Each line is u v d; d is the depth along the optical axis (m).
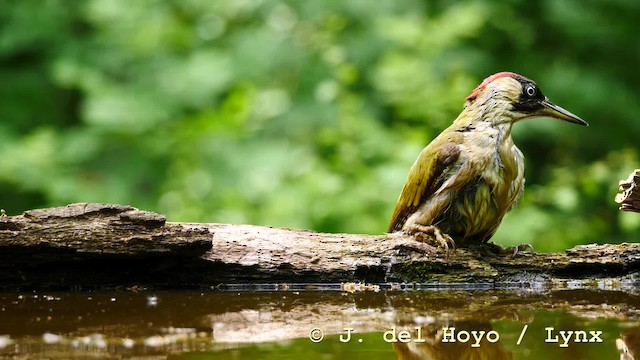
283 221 13.38
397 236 8.73
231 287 8.38
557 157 18.59
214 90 15.96
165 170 15.82
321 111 15.42
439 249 8.63
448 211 8.70
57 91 17.77
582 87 17.47
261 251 8.42
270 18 16.84
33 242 7.84
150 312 7.07
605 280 8.73
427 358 5.76
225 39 16.97
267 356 5.62
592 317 7.00
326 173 13.77
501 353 5.89
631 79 18.56
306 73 16.02
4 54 17.47
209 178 14.76
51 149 15.66
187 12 17.09
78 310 7.13
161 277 8.30
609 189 16.27
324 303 7.59
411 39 15.37
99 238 7.95
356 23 16.72
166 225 8.09
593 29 17.91
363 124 14.64
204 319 6.79
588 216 16.81
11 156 15.45
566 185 15.52
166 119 15.74
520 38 17.42
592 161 18.38
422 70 14.79
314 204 13.44
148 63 16.34
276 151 14.77
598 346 6.03
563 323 6.72
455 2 17.02
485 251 8.84
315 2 16.52
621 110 17.58
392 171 13.64
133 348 5.80
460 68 15.65
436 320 6.83
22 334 6.17
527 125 16.88
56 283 8.15
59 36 17.05
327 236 8.68
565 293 8.24
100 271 8.17
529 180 18.50
